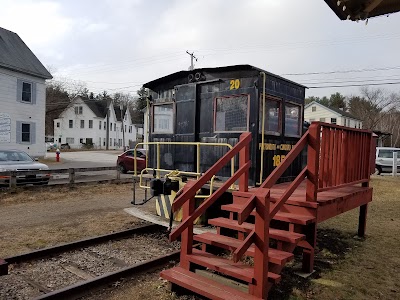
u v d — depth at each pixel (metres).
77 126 55.34
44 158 26.22
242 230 4.08
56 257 4.87
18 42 22.58
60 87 52.06
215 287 3.41
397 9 3.82
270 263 3.54
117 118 64.19
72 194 10.83
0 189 10.23
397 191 12.35
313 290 3.85
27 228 6.57
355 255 5.14
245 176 4.70
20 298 3.57
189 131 6.88
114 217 7.59
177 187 5.76
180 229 3.74
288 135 6.82
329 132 4.59
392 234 6.37
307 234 4.18
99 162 26.42
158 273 4.31
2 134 19.62
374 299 3.68
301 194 4.85
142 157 17.98
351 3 3.76
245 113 6.07
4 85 19.62
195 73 6.81
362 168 5.81
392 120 59.75
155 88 7.66
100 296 3.64
